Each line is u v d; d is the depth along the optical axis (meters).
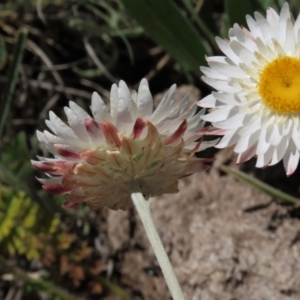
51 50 0.30
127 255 0.28
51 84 0.30
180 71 0.29
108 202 0.20
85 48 0.30
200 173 0.27
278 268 0.24
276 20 0.21
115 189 0.20
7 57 0.30
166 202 0.26
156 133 0.19
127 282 0.28
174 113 0.20
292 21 0.21
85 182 0.20
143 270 0.27
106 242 0.28
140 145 0.20
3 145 0.29
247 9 0.25
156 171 0.20
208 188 0.26
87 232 0.29
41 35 0.30
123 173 0.20
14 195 0.27
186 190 0.26
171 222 0.26
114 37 0.30
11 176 0.27
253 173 0.26
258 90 0.21
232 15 0.25
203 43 0.26
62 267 0.27
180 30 0.25
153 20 0.25
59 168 0.20
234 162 0.26
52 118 0.20
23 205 0.27
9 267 0.27
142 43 0.30
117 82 0.30
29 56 0.30
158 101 0.29
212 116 0.21
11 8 0.30
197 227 0.26
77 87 0.30
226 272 0.24
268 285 0.24
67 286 0.28
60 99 0.30
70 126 0.20
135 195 0.20
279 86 0.21
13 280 0.29
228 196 0.26
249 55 0.21
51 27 0.30
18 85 0.30
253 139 0.21
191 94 0.28
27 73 0.30
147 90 0.20
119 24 0.29
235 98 0.21
